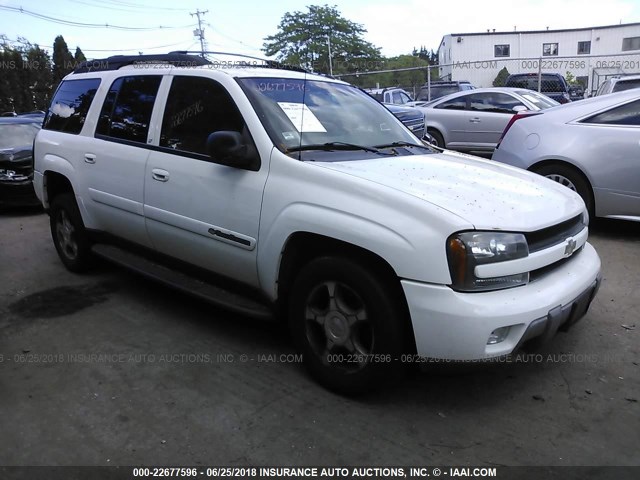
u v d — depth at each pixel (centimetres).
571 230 323
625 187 560
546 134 610
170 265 416
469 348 261
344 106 407
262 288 341
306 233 305
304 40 4416
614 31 3766
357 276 285
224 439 276
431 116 1190
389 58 4897
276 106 358
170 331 399
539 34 3884
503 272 267
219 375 336
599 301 435
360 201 286
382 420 289
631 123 564
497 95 1145
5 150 864
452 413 295
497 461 258
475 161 391
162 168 386
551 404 301
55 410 303
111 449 270
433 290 262
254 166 334
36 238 687
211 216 354
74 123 495
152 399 312
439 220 263
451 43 3991
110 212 446
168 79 404
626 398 305
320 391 317
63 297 470
